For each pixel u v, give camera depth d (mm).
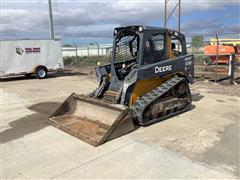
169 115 5855
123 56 6000
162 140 4535
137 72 5184
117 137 4652
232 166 3582
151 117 5418
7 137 4922
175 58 6141
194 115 6074
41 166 3721
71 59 24734
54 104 7727
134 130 5043
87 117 5543
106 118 5207
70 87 11062
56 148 4316
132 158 3865
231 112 6332
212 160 3768
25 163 3828
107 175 3406
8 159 3979
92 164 3717
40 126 5504
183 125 5348
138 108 5105
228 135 4762
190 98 6633
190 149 4160
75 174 3459
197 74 12477
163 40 5949
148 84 5676
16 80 14109
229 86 10008
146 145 4324
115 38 5984
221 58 18625
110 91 5777
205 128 5160
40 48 14750
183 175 3359
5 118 6230
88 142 4453
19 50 14031
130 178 3318
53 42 15234
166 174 3393
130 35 5898
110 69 6227
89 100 5480
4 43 13555
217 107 6832
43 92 9898
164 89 5586
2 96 9172
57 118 5719
